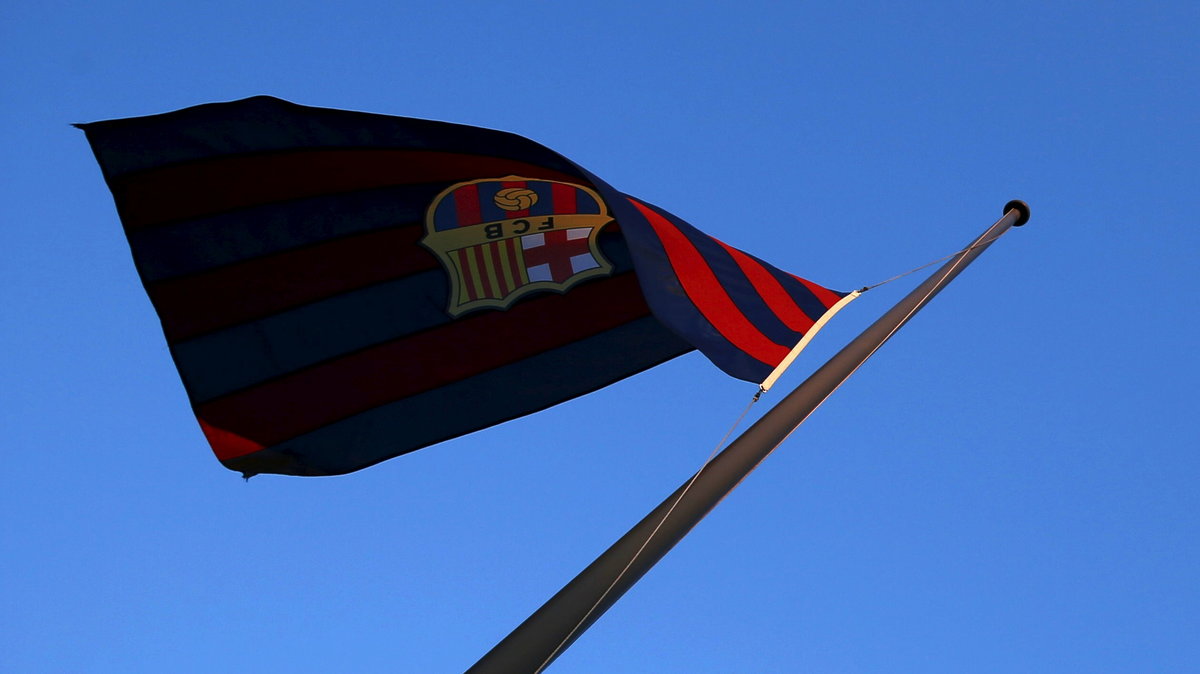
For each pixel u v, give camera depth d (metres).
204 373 6.42
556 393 7.29
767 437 5.48
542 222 6.67
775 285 6.58
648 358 7.34
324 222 6.20
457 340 6.95
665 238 5.84
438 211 6.38
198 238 5.98
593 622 4.57
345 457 6.96
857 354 6.41
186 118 5.38
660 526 4.86
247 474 6.78
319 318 6.55
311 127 5.62
